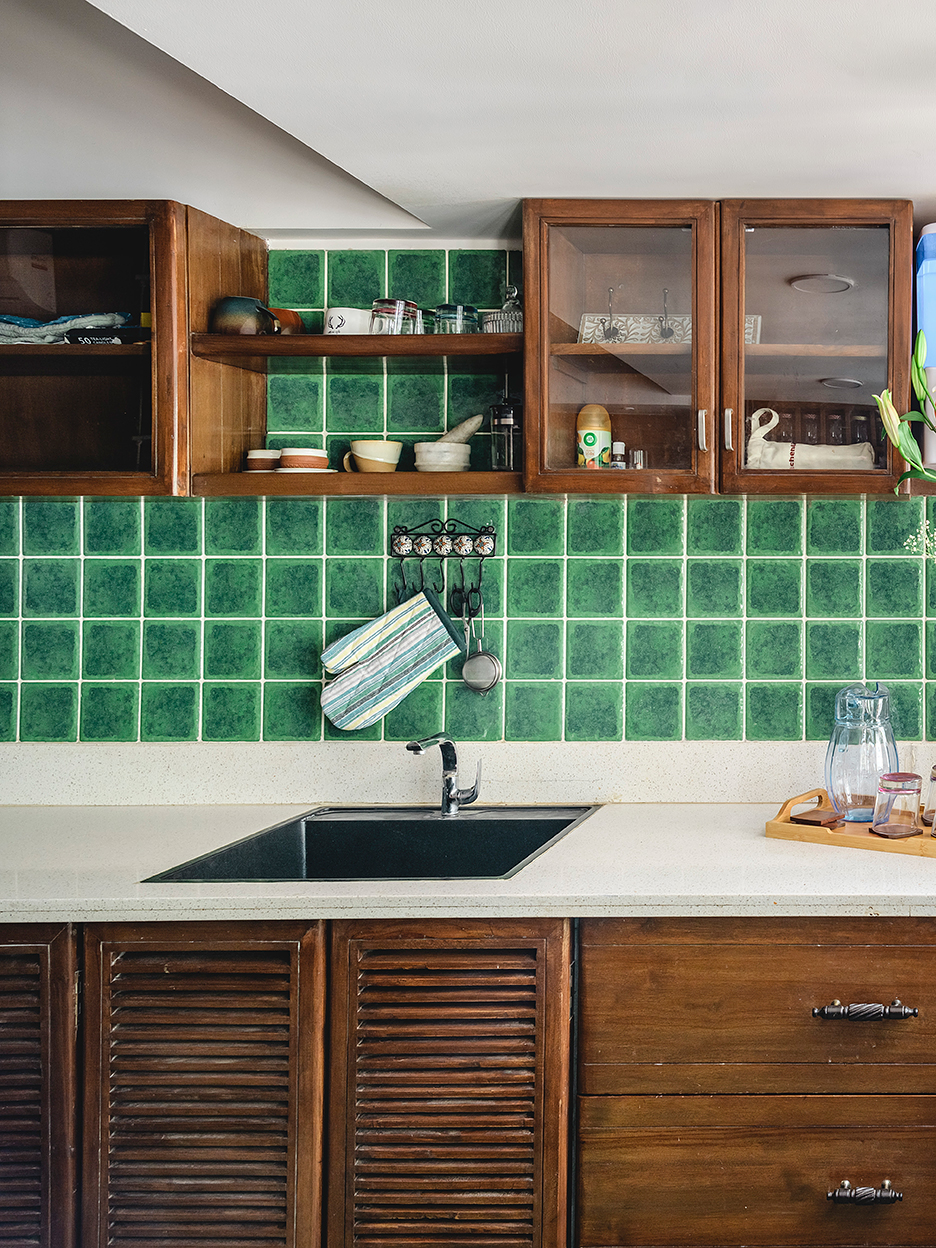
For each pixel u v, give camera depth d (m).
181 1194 1.48
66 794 2.12
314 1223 1.47
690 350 1.81
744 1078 1.49
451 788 2.04
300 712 2.13
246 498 2.10
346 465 1.99
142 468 1.83
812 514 2.11
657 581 2.12
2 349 1.82
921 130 1.56
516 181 1.77
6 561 2.13
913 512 2.10
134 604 2.14
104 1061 1.48
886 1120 1.48
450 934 1.48
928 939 1.49
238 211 1.97
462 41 1.31
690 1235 1.49
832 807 1.90
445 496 2.07
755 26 1.26
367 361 1.95
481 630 2.13
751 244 1.82
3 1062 1.48
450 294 2.11
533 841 2.01
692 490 1.81
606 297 1.82
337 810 2.08
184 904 1.46
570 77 1.40
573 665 2.12
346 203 1.98
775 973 1.49
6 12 1.60
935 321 1.83
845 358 1.82
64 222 1.81
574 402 1.83
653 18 1.25
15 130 1.82
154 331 1.80
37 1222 1.48
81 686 2.15
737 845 1.75
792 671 2.12
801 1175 1.49
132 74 1.76
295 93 1.46
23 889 1.50
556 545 2.12
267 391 2.13
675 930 1.49
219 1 1.21
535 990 1.48
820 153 1.65
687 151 1.64
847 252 1.82
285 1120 1.47
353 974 1.48
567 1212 1.51
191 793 2.12
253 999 1.48
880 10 1.22
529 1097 1.48
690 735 2.12
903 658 2.11
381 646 2.07
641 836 1.81
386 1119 1.49
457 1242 1.48
